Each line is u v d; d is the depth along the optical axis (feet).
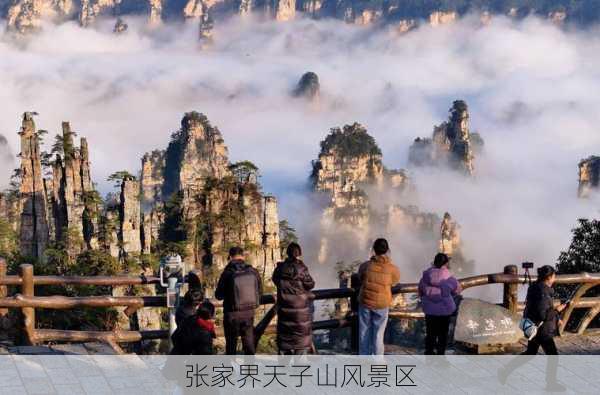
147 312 230.89
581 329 65.62
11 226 327.67
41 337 57.52
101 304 56.59
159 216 372.38
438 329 54.90
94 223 314.14
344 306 299.17
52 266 213.05
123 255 314.14
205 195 368.48
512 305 63.05
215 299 55.16
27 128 295.69
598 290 87.86
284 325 52.49
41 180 297.33
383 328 54.34
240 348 90.38
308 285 52.44
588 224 183.11
